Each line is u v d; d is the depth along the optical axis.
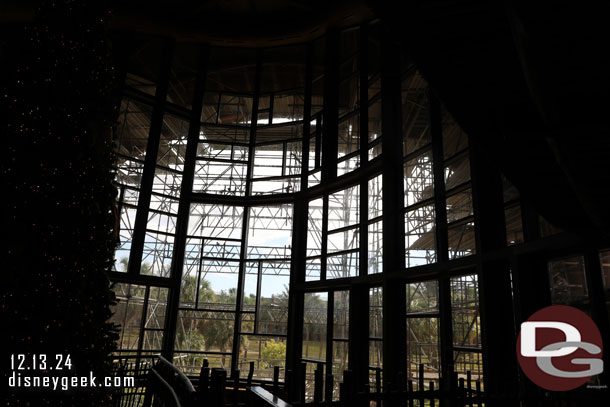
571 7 1.38
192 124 12.30
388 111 9.39
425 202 8.02
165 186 11.50
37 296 3.67
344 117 11.13
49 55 4.29
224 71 13.34
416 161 8.61
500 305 5.90
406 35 1.70
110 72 4.79
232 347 10.58
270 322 10.68
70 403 3.82
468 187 6.94
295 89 12.44
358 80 10.91
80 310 3.88
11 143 3.92
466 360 6.41
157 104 11.79
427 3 1.58
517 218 5.95
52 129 4.07
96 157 4.34
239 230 11.66
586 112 2.01
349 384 3.72
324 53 12.69
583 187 2.64
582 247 4.69
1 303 3.57
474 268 6.47
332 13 11.23
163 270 10.92
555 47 1.60
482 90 2.08
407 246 8.37
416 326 7.67
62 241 3.89
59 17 4.45
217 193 11.89
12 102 4.04
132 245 10.53
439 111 8.12
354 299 9.05
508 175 2.92
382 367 8.10
